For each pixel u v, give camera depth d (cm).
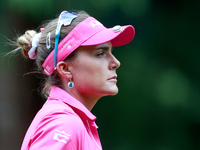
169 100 3228
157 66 3288
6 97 2558
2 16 2448
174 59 3300
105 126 3228
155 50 3303
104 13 2841
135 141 3209
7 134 2541
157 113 3231
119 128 3219
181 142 3203
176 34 3322
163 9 3284
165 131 3222
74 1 2566
